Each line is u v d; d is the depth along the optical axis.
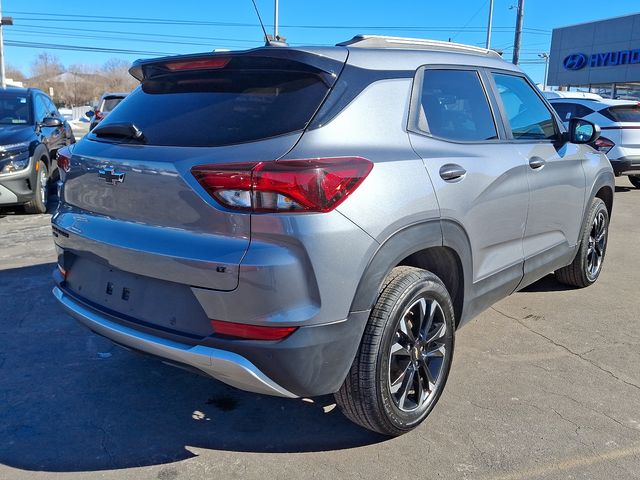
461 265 3.11
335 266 2.36
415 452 2.80
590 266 5.19
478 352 3.92
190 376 3.55
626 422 3.08
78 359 3.74
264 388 2.41
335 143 2.46
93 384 3.43
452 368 3.68
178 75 2.95
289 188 2.27
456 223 2.97
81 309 2.90
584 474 2.65
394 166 2.62
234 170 2.30
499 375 3.59
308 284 2.32
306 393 2.46
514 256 3.70
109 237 2.70
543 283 5.43
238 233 2.33
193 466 2.70
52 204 9.16
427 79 3.10
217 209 2.34
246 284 2.29
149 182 2.53
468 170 3.08
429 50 3.27
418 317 2.85
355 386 2.61
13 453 2.76
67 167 3.07
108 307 2.79
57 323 4.29
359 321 2.50
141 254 2.55
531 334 4.23
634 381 3.53
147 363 3.70
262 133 2.45
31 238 6.84
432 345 3.01
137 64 3.08
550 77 32.28
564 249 4.45
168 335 2.50
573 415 3.13
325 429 3.01
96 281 2.88
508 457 2.77
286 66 2.63
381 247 2.51
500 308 4.77
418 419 2.92
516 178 3.54
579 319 4.54
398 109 2.83
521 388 3.43
